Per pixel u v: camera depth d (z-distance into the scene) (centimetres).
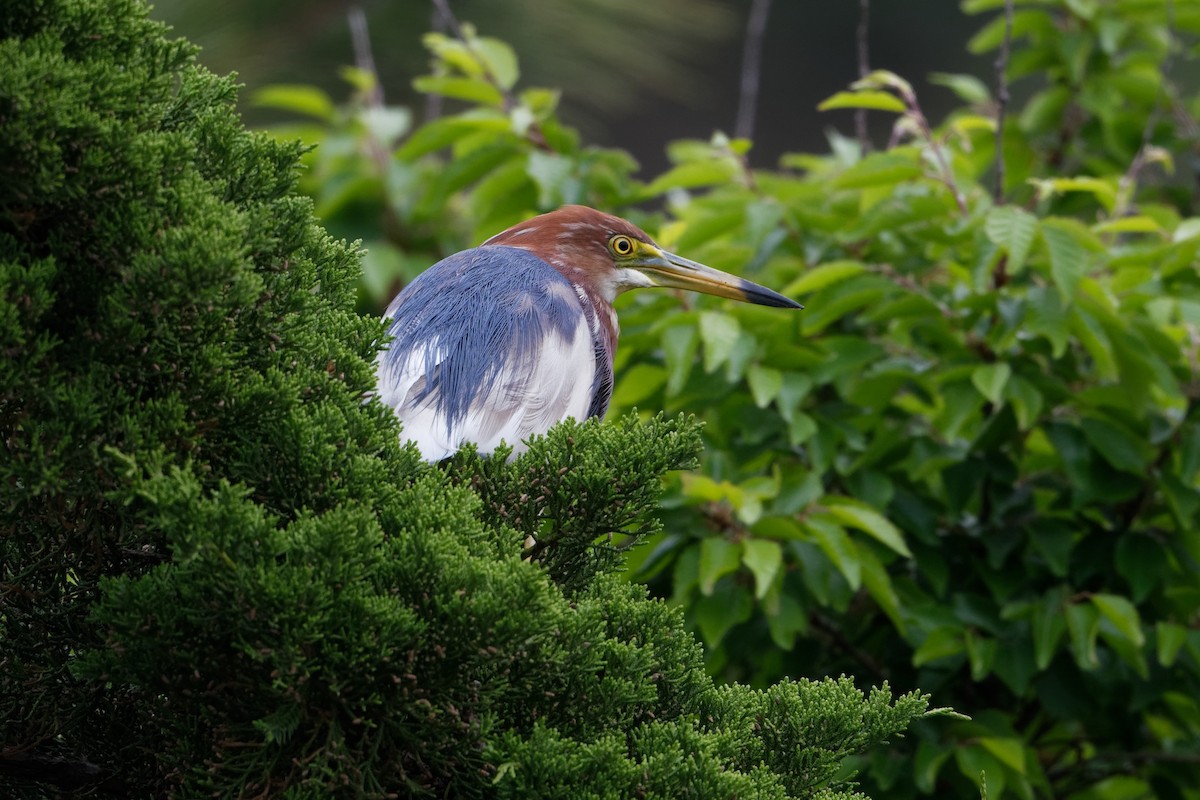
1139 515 889
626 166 998
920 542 871
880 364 861
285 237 458
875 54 3142
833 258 908
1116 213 841
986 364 818
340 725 422
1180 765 914
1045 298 787
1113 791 979
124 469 398
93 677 419
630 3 1422
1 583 457
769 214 866
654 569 812
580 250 814
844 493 884
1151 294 823
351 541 407
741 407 869
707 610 804
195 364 421
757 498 757
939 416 825
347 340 481
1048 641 789
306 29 1288
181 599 411
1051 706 851
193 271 407
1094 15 1067
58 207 421
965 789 834
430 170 1127
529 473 472
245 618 398
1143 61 1096
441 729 421
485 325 650
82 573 462
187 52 449
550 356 659
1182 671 870
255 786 417
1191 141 1090
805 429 808
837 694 498
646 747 444
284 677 401
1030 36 1104
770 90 3183
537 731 427
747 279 916
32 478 397
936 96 3097
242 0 1224
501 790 420
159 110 445
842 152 1061
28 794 507
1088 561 856
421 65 1366
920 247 896
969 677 911
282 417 438
